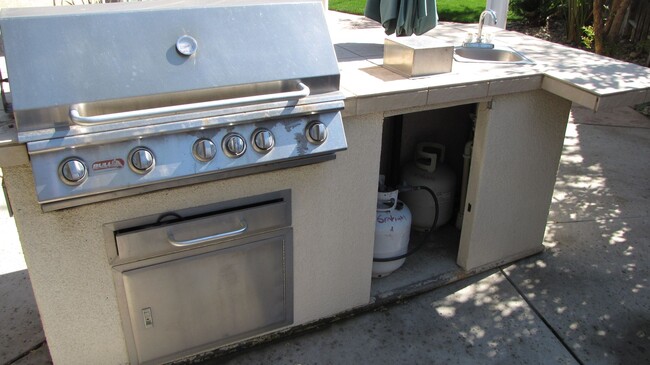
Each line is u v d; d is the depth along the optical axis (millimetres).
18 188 1623
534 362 2248
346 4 8766
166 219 1840
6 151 1528
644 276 2789
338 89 1910
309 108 1822
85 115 1560
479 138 2459
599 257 2943
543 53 2807
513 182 2629
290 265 2168
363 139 2133
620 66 2525
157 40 1662
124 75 1599
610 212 3404
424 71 2287
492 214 2654
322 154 1878
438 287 2686
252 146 1751
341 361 2236
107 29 1613
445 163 3078
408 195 2975
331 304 2408
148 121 1609
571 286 2709
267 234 2055
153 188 1694
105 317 1912
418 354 2283
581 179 3844
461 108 3064
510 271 2818
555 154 2682
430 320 2477
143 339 1998
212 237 1896
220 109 1697
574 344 2346
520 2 7473
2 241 2973
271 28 1818
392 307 2555
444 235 3043
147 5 1863
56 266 1766
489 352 2297
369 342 2342
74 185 1544
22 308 2473
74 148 1540
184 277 1948
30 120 1494
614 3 6184
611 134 4656
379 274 2648
